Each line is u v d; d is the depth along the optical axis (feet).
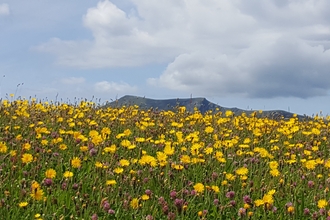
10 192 6.77
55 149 8.54
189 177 7.76
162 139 8.89
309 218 6.82
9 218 6.26
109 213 6.45
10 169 7.42
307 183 7.68
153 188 7.25
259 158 8.48
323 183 7.68
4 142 8.28
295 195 7.16
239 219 6.65
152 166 7.64
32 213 6.27
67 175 6.93
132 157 8.44
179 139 8.77
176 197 6.79
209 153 8.25
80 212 6.41
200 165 8.02
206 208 6.87
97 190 7.03
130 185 7.09
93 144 8.37
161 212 6.68
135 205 6.49
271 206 6.57
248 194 7.13
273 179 7.49
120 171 7.16
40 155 7.88
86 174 7.68
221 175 7.77
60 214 6.48
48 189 6.72
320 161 8.11
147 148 8.91
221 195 7.09
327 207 6.89
